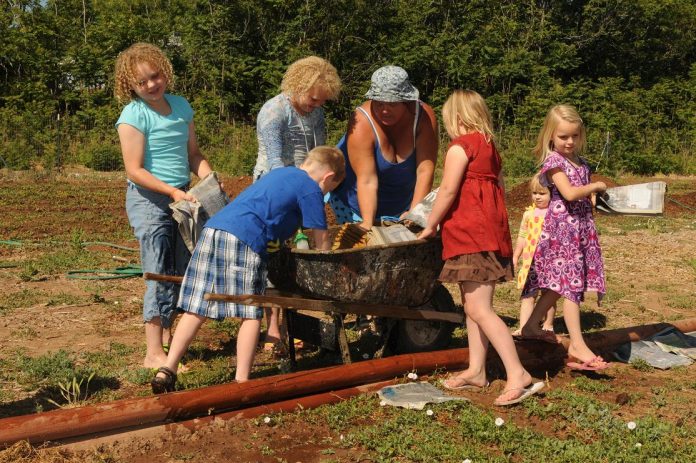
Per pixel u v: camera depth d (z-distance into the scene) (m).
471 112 5.04
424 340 5.84
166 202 5.57
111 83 31.16
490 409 4.79
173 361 4.72
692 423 4.65
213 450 4.16
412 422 4.50
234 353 6.09
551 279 5.43
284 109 5.75
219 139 26.44
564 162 5.43
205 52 32.72
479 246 4.88
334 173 5.09
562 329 6.98
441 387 5.16
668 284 9.06
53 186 17.98
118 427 4.20
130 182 5.57
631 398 5.01
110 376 5.36
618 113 29.06
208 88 33.16
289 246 5.66
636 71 43.38
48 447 4.05
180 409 4.34
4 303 7.41
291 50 33.38
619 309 7.77
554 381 5.39
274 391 4.64
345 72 34.16
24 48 31.91
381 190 6.10
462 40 36.22
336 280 5.03
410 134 5.89
